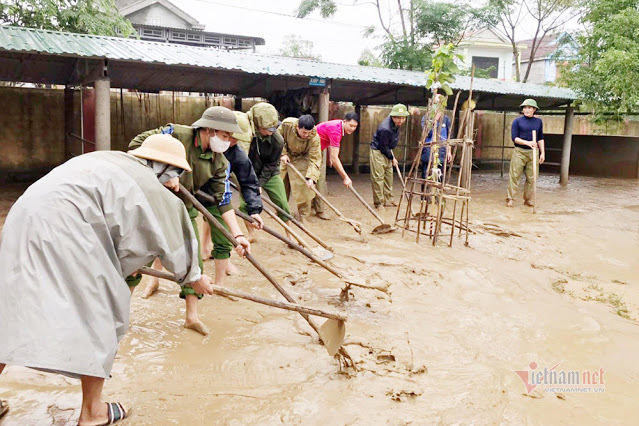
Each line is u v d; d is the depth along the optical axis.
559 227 8.66
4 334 2.22
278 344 3.81
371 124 15.78
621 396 3.48
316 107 12.53
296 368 3.50
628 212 10.14
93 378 2.57
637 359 4.09
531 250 7.19
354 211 9.21
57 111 11.76
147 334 3.85
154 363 3.44
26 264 2.29
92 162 2.56
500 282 5.70
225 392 3.12
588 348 4.23
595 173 16.81
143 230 2.59
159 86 12.68
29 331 2.22
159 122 13.07
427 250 6.79
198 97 13.44
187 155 3.79
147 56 8.55
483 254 6.84
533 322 4.69
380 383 3.35
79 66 9.45
